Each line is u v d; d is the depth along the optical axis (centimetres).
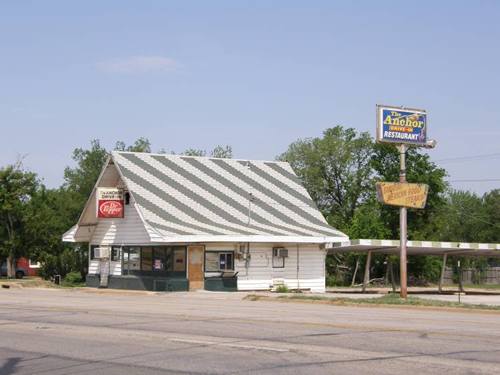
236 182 4681
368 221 6612
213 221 4134
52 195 6500
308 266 4381
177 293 3678
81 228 4503
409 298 2930
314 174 7269
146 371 1150
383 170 6919
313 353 1287
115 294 3778
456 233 10019
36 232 5972
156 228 3831
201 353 1311
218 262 4050
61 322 1945
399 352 1295
